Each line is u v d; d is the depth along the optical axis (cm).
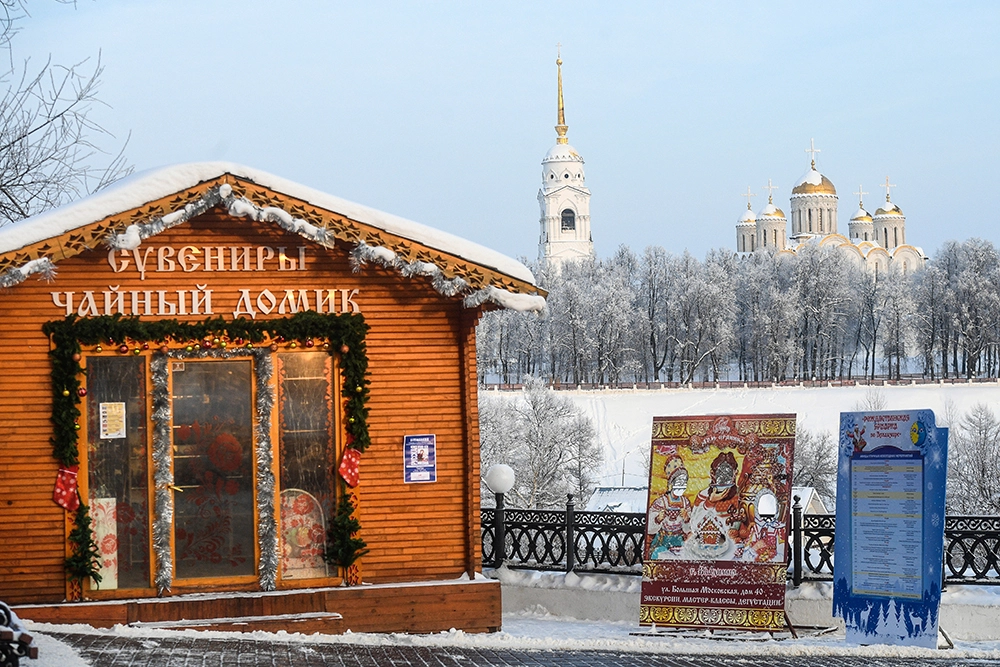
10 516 1167
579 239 15612
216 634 1125
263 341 1219
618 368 11031
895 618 1176
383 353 1259
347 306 1249
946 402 8331
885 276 12269
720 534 1259
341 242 1249
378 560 1248
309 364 1239
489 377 11894
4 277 1126
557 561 1450
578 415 6656
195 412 1210
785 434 1256
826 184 16925
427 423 1269
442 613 1239
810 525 1350
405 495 1259
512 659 1101
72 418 1170
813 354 11469
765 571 1235
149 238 1203
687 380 11088
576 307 11088
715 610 1245
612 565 1422
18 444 1171
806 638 1231
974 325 10962
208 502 1209
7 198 1845
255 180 1188
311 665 1016
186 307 1212
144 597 1188
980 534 1316
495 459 5672
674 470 1291
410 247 1220
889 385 9738
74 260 1188
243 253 1226
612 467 7488
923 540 1168
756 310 11438
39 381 1177
